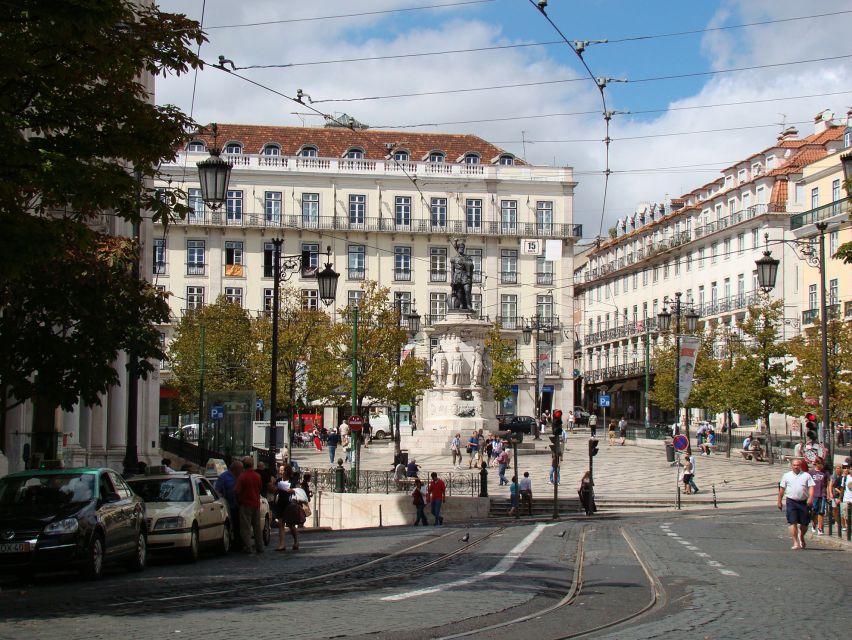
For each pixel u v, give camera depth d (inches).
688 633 382.9
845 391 1736.0
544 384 3149.6
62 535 514.6
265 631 372.2
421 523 1175.0
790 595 494.6
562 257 3179.1
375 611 426.9
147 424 1418.6
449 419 1982.0
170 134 517.3
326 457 2066.9
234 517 759.7
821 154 2714.1
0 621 396.8
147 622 392.8
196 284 3006.9
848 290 2160.4
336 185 3080.7
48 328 650.2
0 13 441.4
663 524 1039.6
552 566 621.9
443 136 3314.5
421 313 3097.9
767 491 1545.3
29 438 973.2
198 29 516.4
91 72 485.4
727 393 2038.6
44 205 516.7
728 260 2920.8
